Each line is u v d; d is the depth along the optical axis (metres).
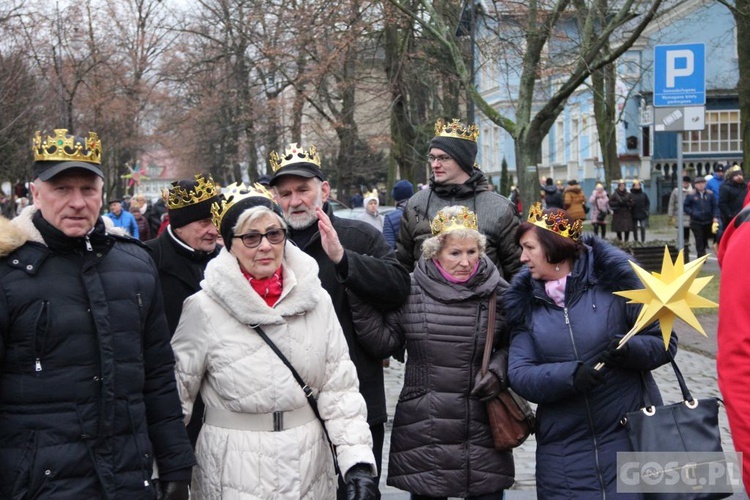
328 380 3.86
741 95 23.44
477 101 16.22
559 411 4.20
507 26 18.08
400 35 23.81
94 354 3.26
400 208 11.81
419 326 4.63
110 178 47.41
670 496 3.84
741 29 22.25
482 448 4.57
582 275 4.18
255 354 3.70
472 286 4.60
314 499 3.79
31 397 3.17
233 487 3.66
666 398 8.59
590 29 14.63
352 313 4.68
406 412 4.66
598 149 43.44
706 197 20.64
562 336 4.15
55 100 26.39
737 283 2.99
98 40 36.81
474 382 4.57
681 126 10.59
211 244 4.76
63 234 3.25
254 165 34.03
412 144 26.08
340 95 27.06
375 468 3.82
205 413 3.82
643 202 26.83
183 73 33.28
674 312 3.75
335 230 4.88
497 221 5.70
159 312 3.55
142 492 3.33
